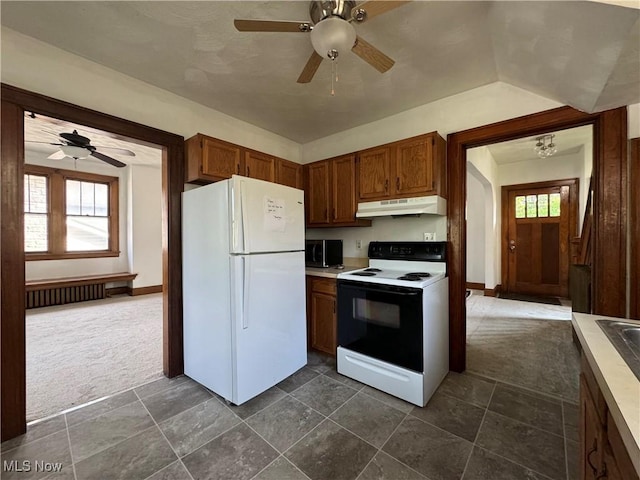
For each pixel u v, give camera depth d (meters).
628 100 1.72
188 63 2.05
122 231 6.04
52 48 1.85
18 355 1.72
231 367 2.00
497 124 2.28
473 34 1.76
